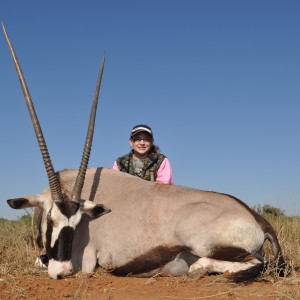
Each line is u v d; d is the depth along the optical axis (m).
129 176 4.11
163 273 3.81
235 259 3.70
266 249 4.66
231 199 3.85
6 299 3.22
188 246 3.70
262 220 3.81
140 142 4.74
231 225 3.65
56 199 3.75
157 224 3.77
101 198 4.02
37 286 3.46
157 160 4.80
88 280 3.62
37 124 3.84
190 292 3.34
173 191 3.90
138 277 3.84
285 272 3.66
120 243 3.83
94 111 3.96
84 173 3.81
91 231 3.91
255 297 3.24
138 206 3.86
